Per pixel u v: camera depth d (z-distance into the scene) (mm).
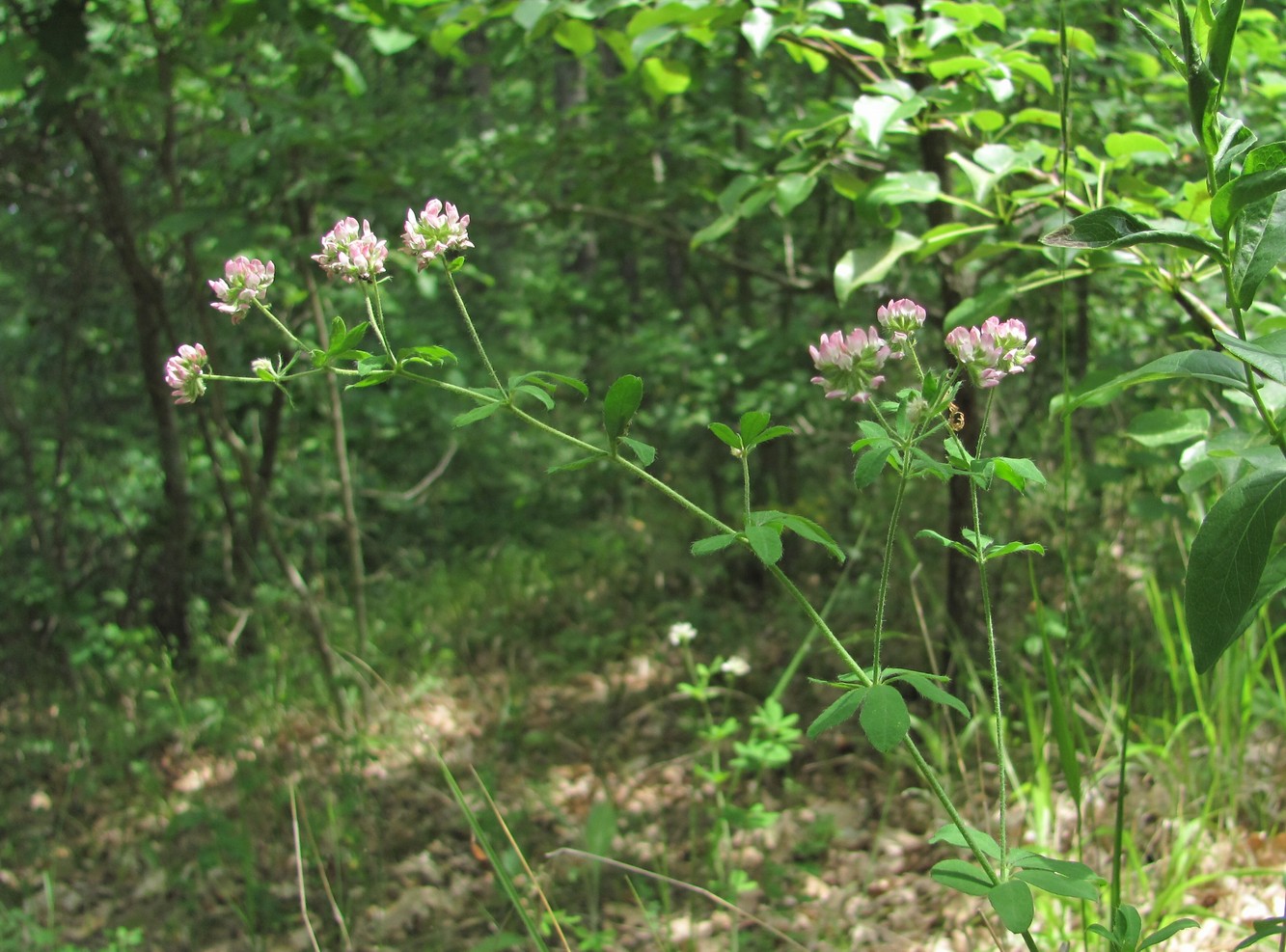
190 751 4953
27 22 3758
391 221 4953
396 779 4383
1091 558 4031
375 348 6195
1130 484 4316
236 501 6949
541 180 5098
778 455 6465
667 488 1396
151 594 6516
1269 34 3049
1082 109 3682
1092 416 4574
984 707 3596
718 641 5453
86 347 6711
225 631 6262
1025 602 4059
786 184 2562
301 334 5508
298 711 5156
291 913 3498
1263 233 1180
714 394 6027
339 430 5574
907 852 3357
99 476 6723
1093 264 2162
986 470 1278
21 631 6117
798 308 6324
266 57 4730
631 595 6629
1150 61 3211
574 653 5820
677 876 3447
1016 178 2693
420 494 8273
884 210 2662
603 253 7500
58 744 5012
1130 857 2574
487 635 6219
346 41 5031
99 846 4238
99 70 4277
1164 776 2990
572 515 8594
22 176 5344
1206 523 1135
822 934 2949
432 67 6449
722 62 5293
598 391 8055
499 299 7578
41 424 6754
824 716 1259
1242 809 2895
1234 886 2613
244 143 3748
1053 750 3307
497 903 3424
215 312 5758
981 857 1317
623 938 3119
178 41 4508
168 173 4863
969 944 2621
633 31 2607
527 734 4797
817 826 3504
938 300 4785
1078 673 3355
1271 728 3203
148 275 5559
